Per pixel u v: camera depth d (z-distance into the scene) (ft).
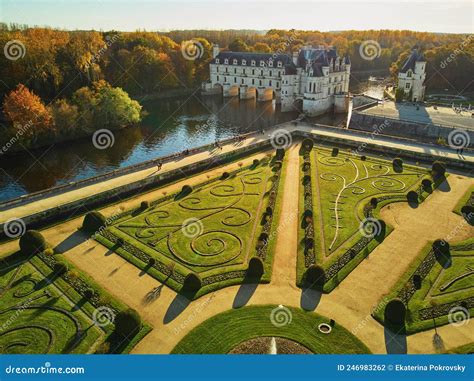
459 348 122.83
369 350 122.42
